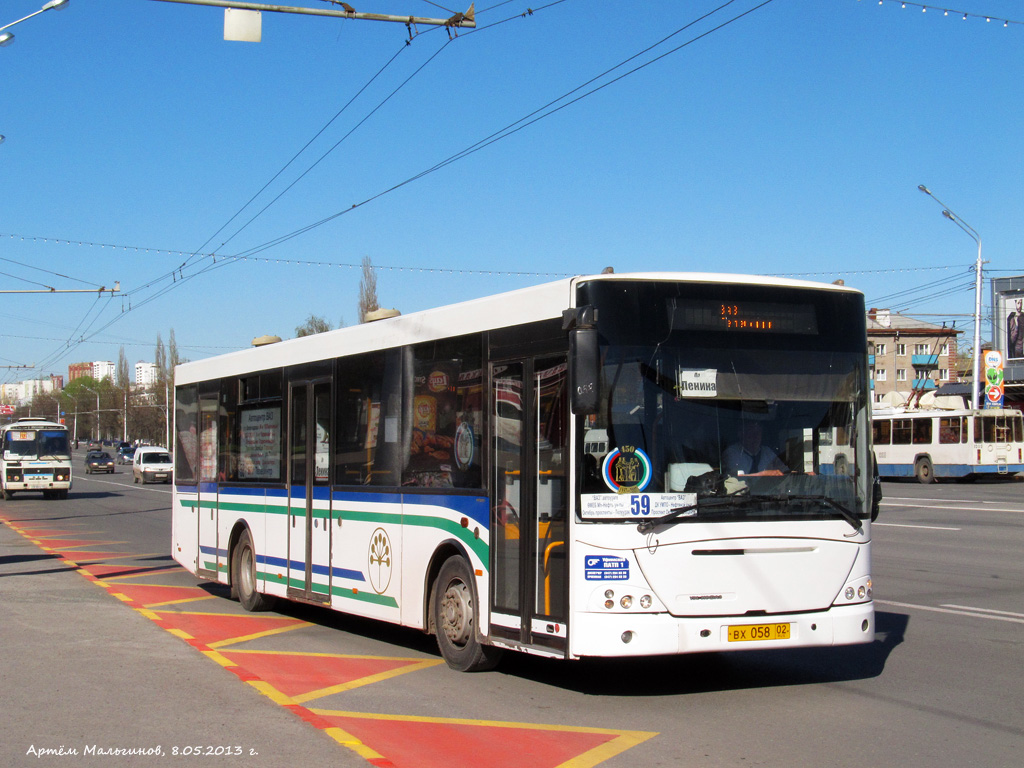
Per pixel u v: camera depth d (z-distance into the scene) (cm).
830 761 583
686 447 706
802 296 758
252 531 1239
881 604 1188
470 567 829
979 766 573
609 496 691
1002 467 4075
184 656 918
